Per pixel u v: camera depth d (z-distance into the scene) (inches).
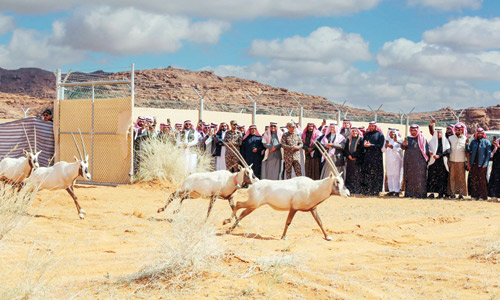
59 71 796.0
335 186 367.2
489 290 236.5
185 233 254.2
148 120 754.8
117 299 217.5
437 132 693.3
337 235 394.9
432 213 526.6
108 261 293.9
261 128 1309.1
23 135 798.5
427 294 233.5
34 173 466.0
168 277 241.8
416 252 324.5
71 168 453.7
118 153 724.7
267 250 323.6
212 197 420.8
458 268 277.0
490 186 677.3
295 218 479.5
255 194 384.8
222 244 297.7
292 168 784.3
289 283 236.2
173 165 713.6
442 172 694.5
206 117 1164.5
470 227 435.5
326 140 724.0
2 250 298.0
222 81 5162.4
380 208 564.4
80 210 457.7
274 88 5009.8
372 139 718.5
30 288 219.1
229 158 732.7
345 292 231.6
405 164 700.7
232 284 230.4
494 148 675.4
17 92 7347.4
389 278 260.1
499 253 303.3
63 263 283.9
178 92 3789.4
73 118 774.5
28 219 349.1
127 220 437.7
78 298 219.5
